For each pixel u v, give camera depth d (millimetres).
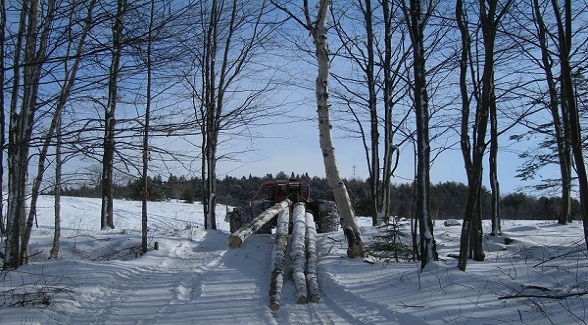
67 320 5707
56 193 10711
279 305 6285
